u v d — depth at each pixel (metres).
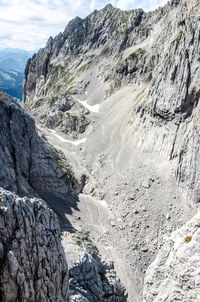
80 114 183.88
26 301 25.44
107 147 145.50
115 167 130.38
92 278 74.94
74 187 124.31
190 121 119.00
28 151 116.62
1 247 24.86
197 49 120.62
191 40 123.50
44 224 28.80
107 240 102.62
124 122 151.00
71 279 70.62
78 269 74.19
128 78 194.75
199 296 30.34
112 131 153.38
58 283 28.58
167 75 128.75
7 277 24.69
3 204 26.34
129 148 134.88
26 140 118.38
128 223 106.94
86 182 129.38
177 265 33.25
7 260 24.84
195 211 104.62
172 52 133.00
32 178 113.56
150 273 35.94
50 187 116.88
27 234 26.83
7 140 107.88
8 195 27.17
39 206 29.19
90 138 160.50
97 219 111.25
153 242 100.06
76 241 87.75
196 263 31.88
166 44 175.50
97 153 145.88
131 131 140.62
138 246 100.00
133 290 86.62
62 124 180.50
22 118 121.38
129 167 126.00
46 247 28.03
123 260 95.81
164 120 126.62
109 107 182.38
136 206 110.88
